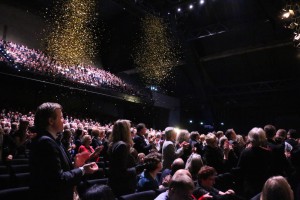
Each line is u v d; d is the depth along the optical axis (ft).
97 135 20.56
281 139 14.84
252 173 12.26
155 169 11.23
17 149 18.90
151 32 65.87
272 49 61.00
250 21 56.13
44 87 54.70
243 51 63.00
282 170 13.33
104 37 75.61
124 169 10.02
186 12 58.18
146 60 72.49
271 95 71.56
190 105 83.25
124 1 52.01
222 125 79.71
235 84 73.26
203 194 9.98
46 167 6.75
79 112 64.39
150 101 73.67
